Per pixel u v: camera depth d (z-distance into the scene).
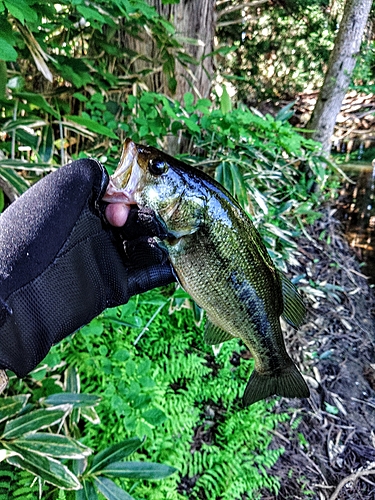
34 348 0.21
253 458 0.64
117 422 0.52
